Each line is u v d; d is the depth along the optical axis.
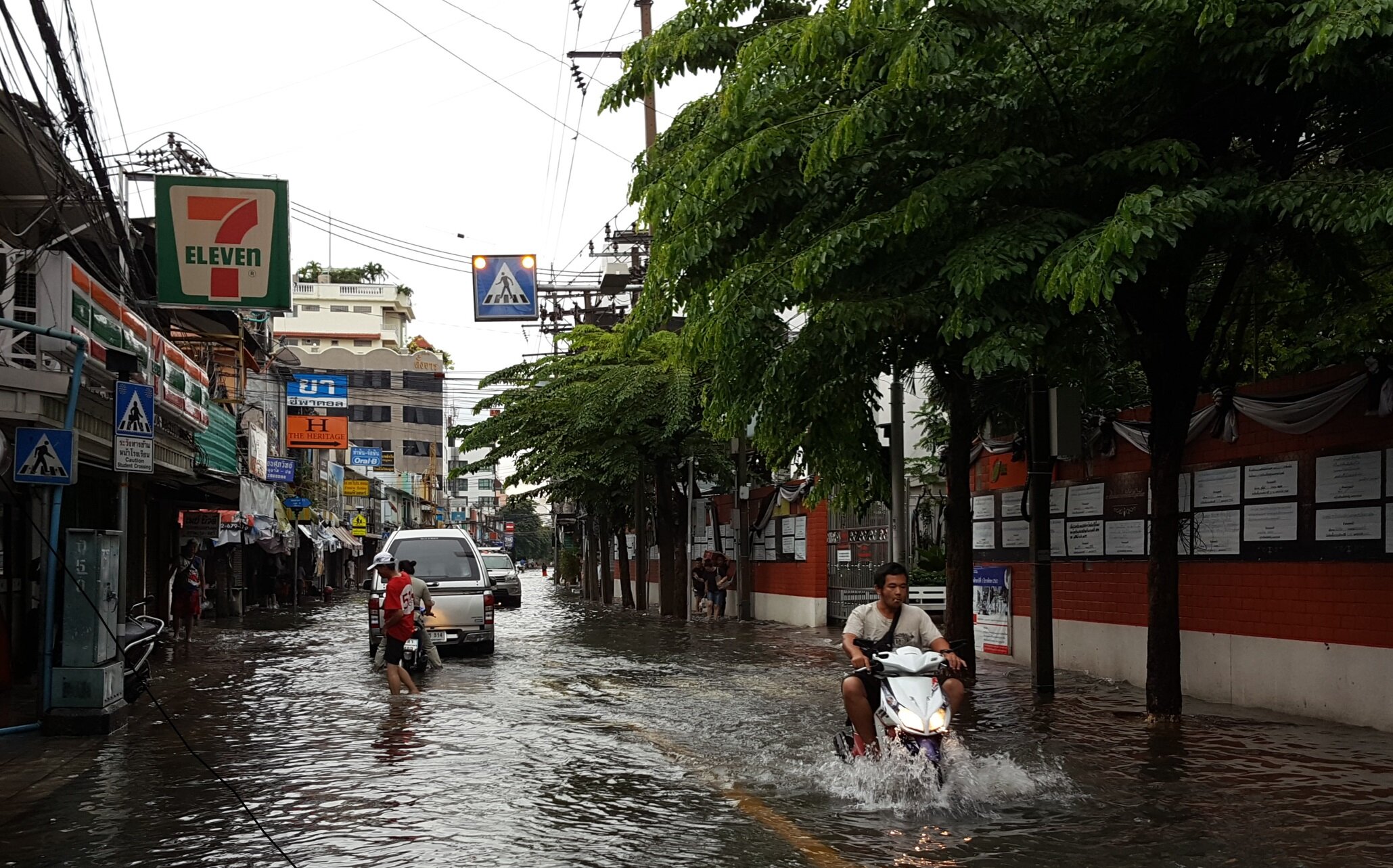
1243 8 8.81
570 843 7.00
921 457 29.23
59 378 11.63
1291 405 12.05
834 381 13.80
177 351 17.91
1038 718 11.91
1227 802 7.93
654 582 47.62
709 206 11.54
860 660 8.51
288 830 7.41
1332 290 10.83
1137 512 15.03
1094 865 6.41
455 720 12.41
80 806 8.17
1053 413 14.12
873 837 7.05
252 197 15.10
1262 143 10.45
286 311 15.10
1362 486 11.21
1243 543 12.88
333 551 61.66
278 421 45.50
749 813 7.75
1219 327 15.52
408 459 89.50
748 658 20.05
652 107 30.38
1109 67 9.67
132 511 24.28
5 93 11.00
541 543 155.38
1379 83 9.27
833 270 10.68
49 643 11.44
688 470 33.75
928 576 26.61
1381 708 10.95
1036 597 14.28
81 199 13.21
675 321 37.47
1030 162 10.00
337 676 17.31
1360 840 6.93
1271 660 12.42
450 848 6.90
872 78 10.55
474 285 30.23
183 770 9.52
